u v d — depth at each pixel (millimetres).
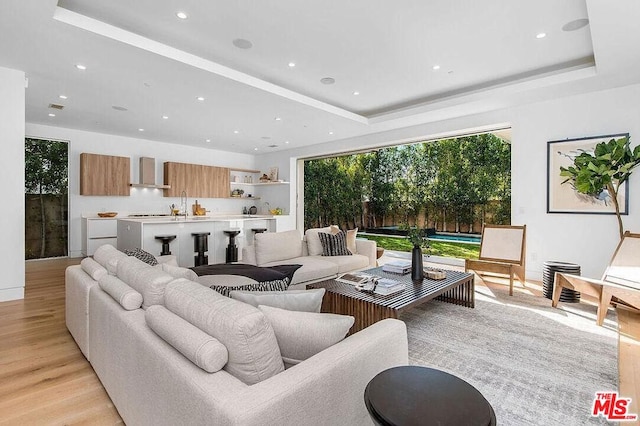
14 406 1844
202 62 3564
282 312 1357
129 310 1689
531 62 3924
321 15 2957
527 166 4883
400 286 2979
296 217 9062
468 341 2721
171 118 5664
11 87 3645
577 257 4492
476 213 6680
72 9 2898
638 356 2463
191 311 1292
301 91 4914
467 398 986
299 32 3252
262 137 7227
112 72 3682
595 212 4336
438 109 5102
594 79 3896
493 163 6453
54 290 4180
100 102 4777
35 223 6336
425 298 2777
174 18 3041
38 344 2625
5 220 3686
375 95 5105
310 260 4199
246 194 9688
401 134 6336
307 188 9359
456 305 3670
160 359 1235
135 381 1459
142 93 4371
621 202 4164
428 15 2947
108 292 1938
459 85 4668
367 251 4867
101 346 1939
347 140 7320
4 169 3656
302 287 3656
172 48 3330
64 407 1842
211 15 2982
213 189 8578
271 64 3984
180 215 7574
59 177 6551
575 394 1979
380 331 1447
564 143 4547
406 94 5059
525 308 3570
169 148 7984
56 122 6000
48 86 4133
